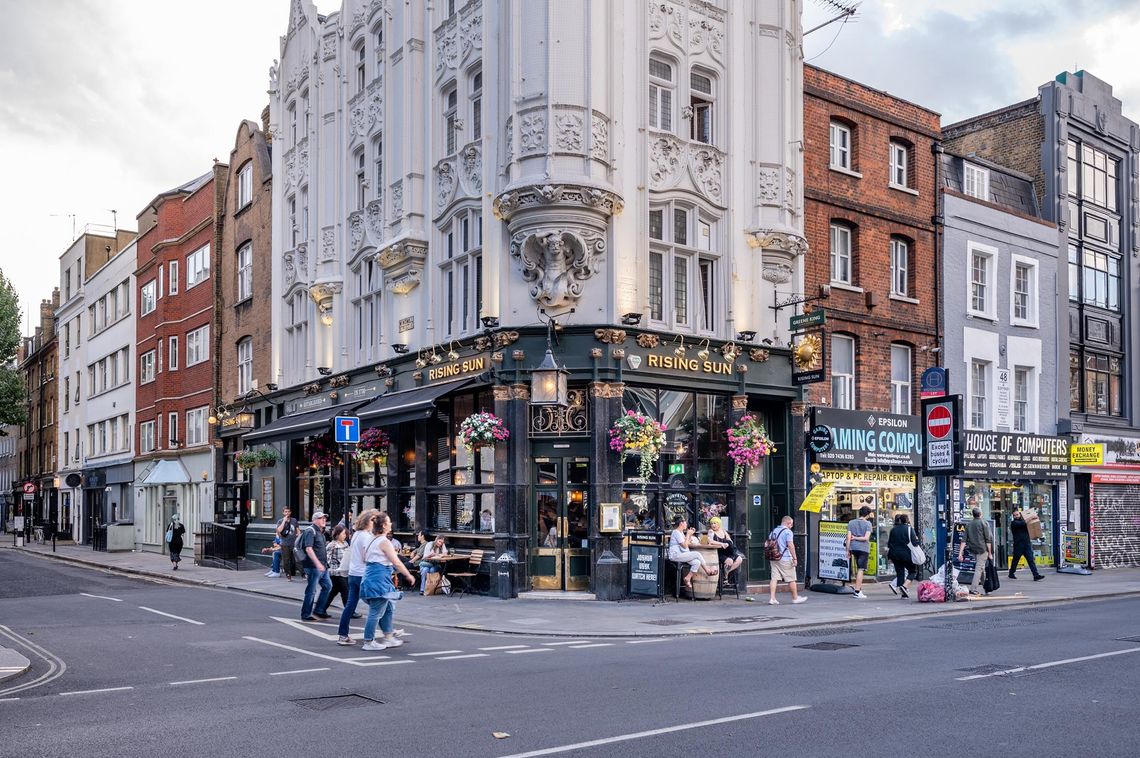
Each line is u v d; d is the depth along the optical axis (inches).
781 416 887.7
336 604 751.7
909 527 813.2
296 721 338.3
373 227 997.8
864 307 979.3
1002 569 1090.7
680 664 455.2
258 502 1232.8
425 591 793.6
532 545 775.1
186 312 1565.0
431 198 901.2
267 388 1203.9
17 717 349.1
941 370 933.2
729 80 872.3
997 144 1270.9
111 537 1675.7
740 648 512.7
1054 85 1211.9
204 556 1242.0
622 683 404.2
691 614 667.4
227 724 334.3
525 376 773.3
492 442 775.7
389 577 519.5
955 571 908.0
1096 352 1243.8
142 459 1702.8
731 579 800.3
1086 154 1262.3
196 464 1478.8
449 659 479.5
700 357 813.2
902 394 1020.5
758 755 286.7
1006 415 1104.8
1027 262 1149.7
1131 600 821.2
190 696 385.7
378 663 466.6
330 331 1084.5
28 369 2778.1
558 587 771.4
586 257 767.1
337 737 314.3
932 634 569.6
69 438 2276.1
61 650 514.9
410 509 906.1
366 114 1026.1
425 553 804.6
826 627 618.2
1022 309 1151.6
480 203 825.5
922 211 1045.8
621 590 749.9
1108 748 294.0
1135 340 1295.5
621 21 798.5
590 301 775.7
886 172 1019.3
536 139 769.6
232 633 580.4
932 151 1066.7
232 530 1181.7
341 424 838.5
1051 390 1167.6
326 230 1084.5
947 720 330.3
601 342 762.2
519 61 782.5
